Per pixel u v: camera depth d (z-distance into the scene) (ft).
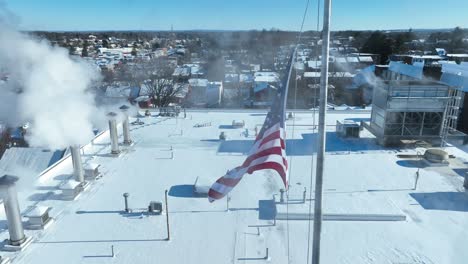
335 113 93.91
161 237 39.04
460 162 59.21
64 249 37.09
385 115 66.08
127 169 57.26
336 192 48.52
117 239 38.78
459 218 42.52
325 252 36.42
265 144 26.81
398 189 49.75
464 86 78.38
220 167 57.93
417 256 35.68
